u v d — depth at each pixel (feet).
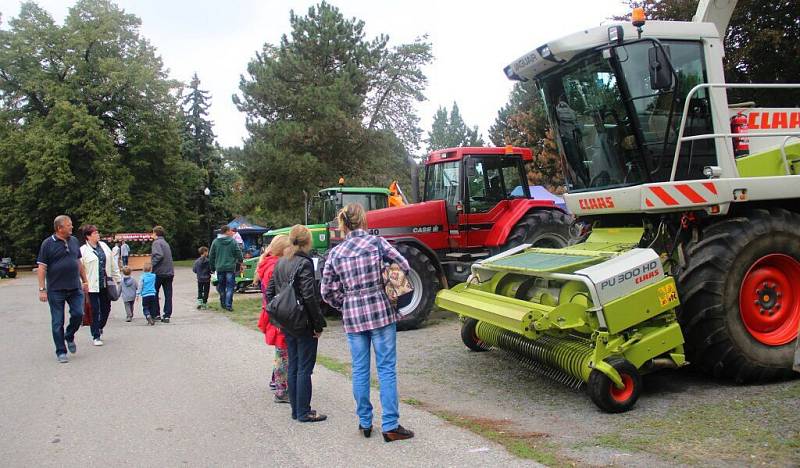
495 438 14.64
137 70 125.70
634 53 19.74
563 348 18.57
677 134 20.13
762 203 20.34
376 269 15.06
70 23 126.82
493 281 22.94
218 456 14.10
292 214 92.48
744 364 18.45
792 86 20.26
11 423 16.84
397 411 14.89
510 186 35.60
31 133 114.52
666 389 18.76
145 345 28.86
